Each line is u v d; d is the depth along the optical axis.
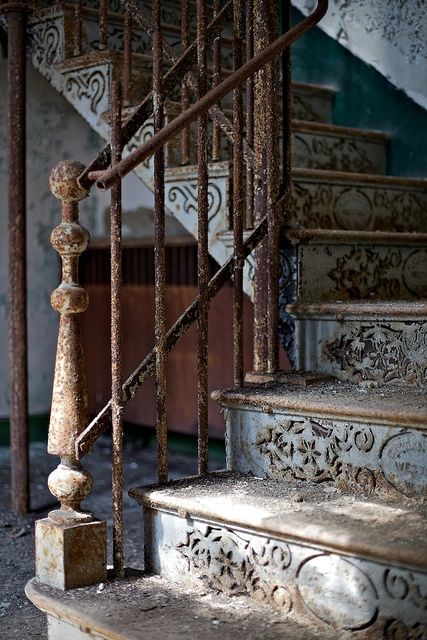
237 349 2.73
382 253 3.20
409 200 3.79
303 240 2.91
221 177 3.25
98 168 2.42
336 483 2.36
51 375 5.62
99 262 5.50
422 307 2.54
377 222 3.64
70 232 2.38
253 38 2.94
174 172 3.43
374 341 2.67
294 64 4.83
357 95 4.49
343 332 2.75
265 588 2.15
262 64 2.52
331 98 4.61
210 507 2.22
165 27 4.33
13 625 2.71
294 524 2.05
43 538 2.34
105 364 5.48
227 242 3.22
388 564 1.89
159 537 2.39
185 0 3.38
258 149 2.91
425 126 4.19
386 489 2.25
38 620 2.75
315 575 2.04
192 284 4.94
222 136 3.80
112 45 4.18
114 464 2.40
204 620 2.07
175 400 5.11
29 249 5.46
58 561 2.29
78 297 2.39
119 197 2.37
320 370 2.82
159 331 2.49
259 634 1.99
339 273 3.06
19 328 3.90
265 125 2.87
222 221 3.25
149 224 5.36
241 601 2.19
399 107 4.29
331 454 2.36
